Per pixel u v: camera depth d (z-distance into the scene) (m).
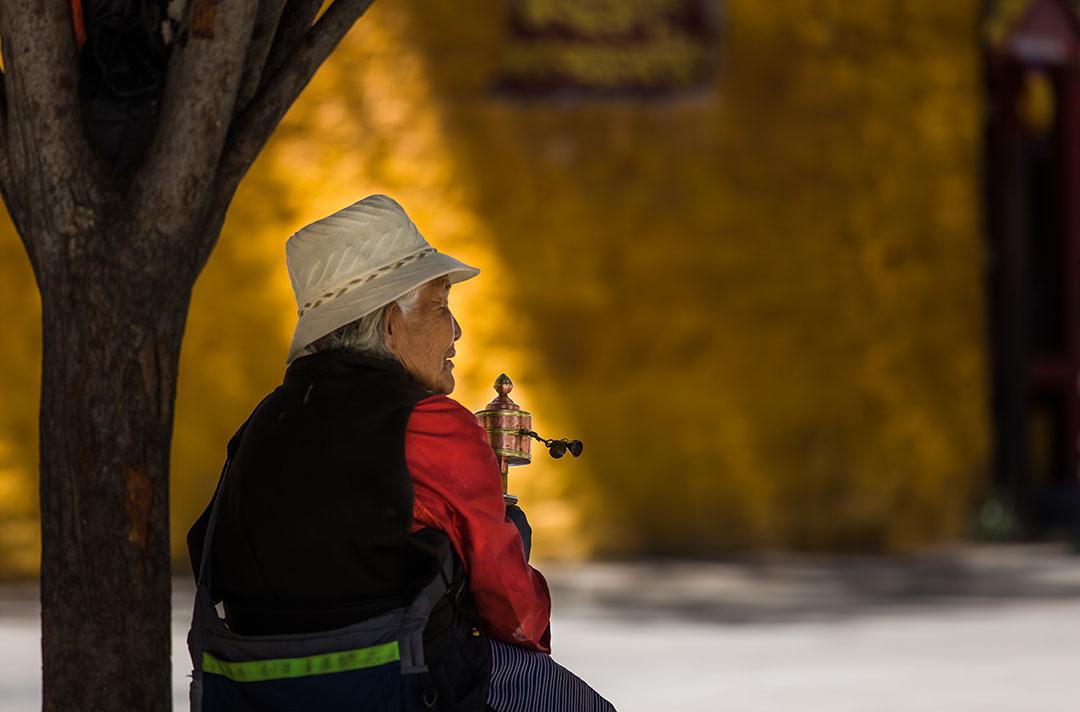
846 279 35.06
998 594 29.78
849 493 34.97
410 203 33.12
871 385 35.28
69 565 9.70
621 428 33.50
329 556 8.60
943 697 20.64
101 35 9.78
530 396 33.22
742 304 34.25
